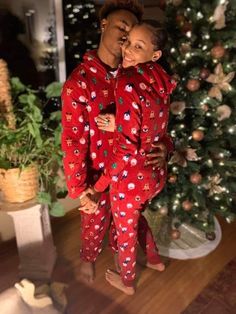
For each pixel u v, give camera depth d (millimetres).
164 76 1297
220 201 2084
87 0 2086
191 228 2301
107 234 2283
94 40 2215
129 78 1224
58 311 1181
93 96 1363
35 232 1816
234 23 1784
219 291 1890
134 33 1191
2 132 1550
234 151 2078
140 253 2129
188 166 1903
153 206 2041
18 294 1132
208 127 1930
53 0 1964
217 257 2123
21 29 1938
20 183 1615
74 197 1522
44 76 2125
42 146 1610
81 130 1400
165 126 1413
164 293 1875
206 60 1798
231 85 1837
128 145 1277
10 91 1634
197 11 1742
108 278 1928
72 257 2123
